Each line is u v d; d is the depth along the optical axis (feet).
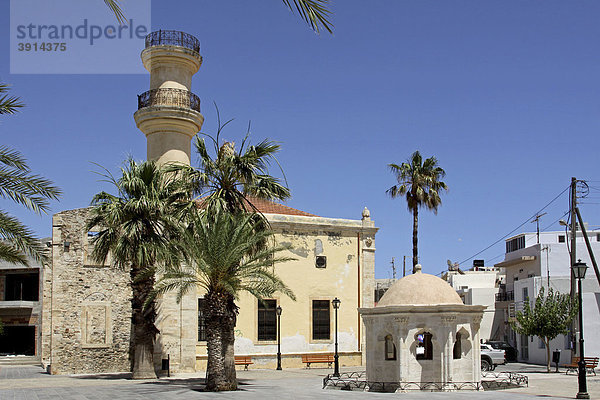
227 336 84.94
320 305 133.08
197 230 82.99
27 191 49.16
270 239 127.95
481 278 247.09
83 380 97.86
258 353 125.70
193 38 125.59
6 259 53.98
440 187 153.69
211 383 79.92
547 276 175.94
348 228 137.69
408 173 153.17
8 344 168.66
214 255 80.89
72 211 115.24
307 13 28.12
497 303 198.49
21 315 164.25
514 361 171.63
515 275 205.26
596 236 216.13
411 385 76.95
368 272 138.41
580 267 76.69
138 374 99.91
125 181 99.91
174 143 120.88
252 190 91.45
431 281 82.53
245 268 84.84
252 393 76.74
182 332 116.57
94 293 115.34
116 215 95.40
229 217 83.41
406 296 80.84
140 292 99.81
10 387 85.35
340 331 134.10
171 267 94.38
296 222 132.05
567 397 73.15
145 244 95.35
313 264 133.39
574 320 148.66
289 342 128.77
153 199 96.94
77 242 115.03
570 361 148.66
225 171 90.33
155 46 121.70
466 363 80.07
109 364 115.24
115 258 98.58
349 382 84.38
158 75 123.34
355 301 136.36
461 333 80.48
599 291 164.96
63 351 111.75
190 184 92.22
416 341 78.84
